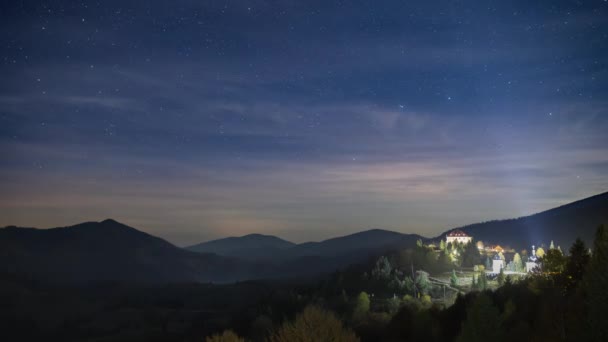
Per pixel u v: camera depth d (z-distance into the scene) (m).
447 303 111.69
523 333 33.22
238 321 138.75
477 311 32.91
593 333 26.05
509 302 43.97
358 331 64.94
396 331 57.41
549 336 28.45
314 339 21.17
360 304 108.62
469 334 32.75
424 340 53.50
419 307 96.00
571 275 53.72
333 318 22.03
